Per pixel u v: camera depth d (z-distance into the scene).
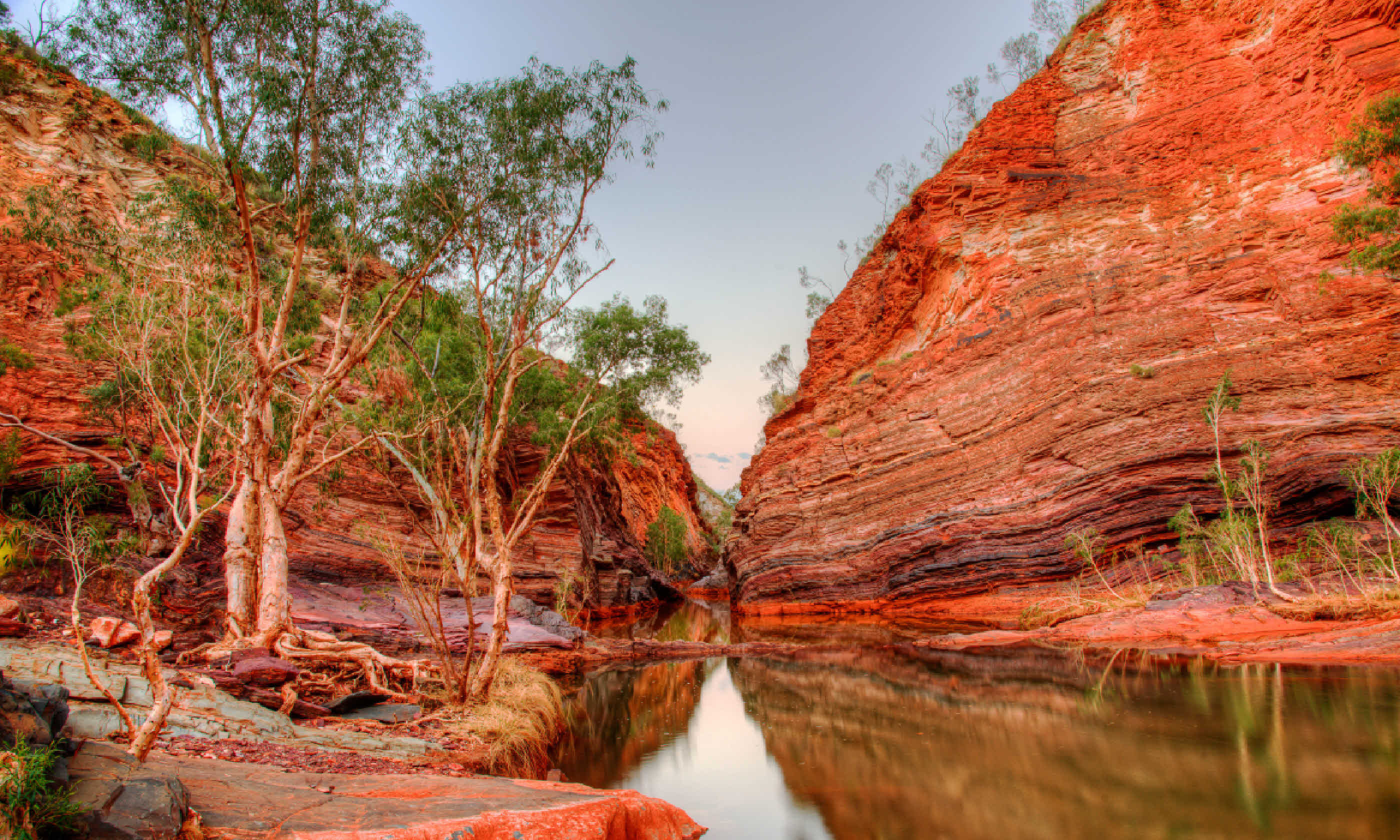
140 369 15.44
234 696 8.95
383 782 5.79
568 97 13.57
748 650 22.98
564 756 10.24
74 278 23.30
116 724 6.57
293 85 13.51
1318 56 28.14
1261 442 22.41
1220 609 17.45
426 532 11.81
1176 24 35.62
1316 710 9.27
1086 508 25.67
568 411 26.41
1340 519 19.34
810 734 10.88
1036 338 31.95
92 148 27.55
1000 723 10.38
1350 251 24.11
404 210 14.20
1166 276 28.97
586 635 22.39
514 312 14.05
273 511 13.36
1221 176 30.11
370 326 15.20
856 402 42.00
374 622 18.33
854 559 36.12
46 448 19.94
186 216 14.95
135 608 5.05
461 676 10.73
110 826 3.65
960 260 38.06
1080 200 34.31
